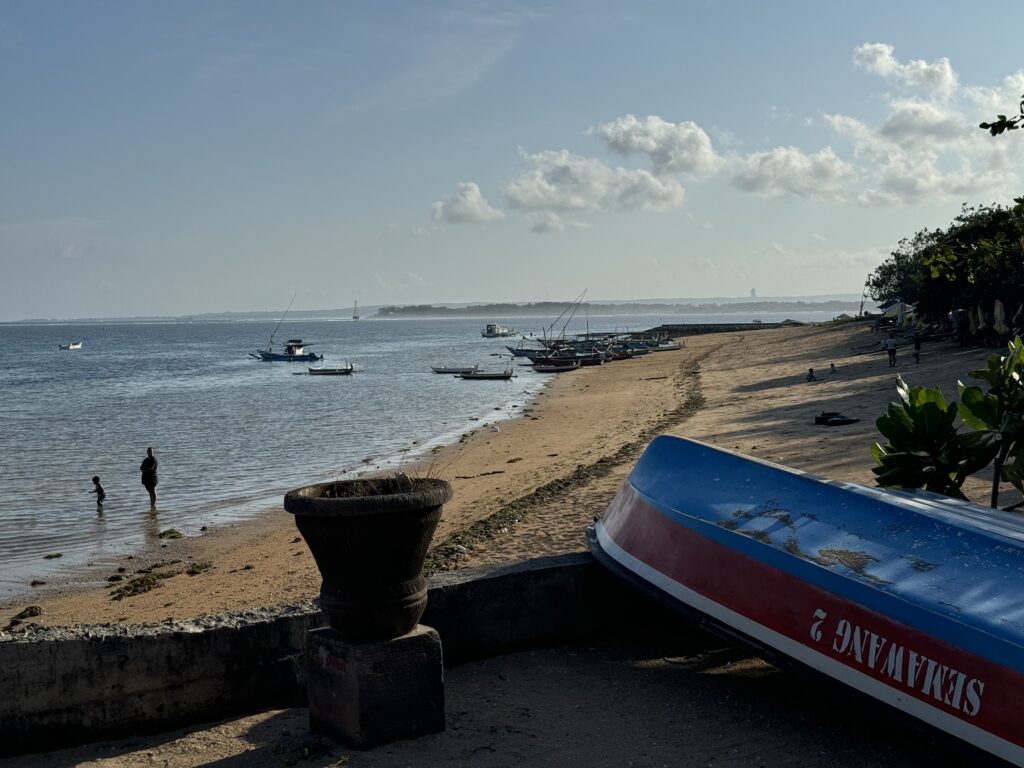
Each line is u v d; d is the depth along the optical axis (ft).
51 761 15.93
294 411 146.61
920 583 16.16
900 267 267.18
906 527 17.85
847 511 18.88
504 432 108.06
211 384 216.13
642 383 168.96
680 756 15.74
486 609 20.54
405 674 16.19
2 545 57.93
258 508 68.03
